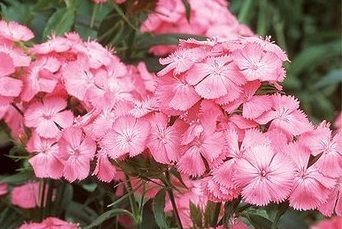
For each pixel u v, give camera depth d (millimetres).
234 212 456
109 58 560
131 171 469
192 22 707
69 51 549
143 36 675
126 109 489
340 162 434
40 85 527
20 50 547
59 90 535
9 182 595
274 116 442
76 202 633
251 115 440
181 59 459
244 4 1065
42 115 527
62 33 616
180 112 453
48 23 621
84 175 486
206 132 439
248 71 446
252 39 480
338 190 432
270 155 422
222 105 444
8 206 608
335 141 438
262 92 460
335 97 1193
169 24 704
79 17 672
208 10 713
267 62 450
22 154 580
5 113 559
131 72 601
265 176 420
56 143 518
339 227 490
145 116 462
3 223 605
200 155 441
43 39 620
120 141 459
